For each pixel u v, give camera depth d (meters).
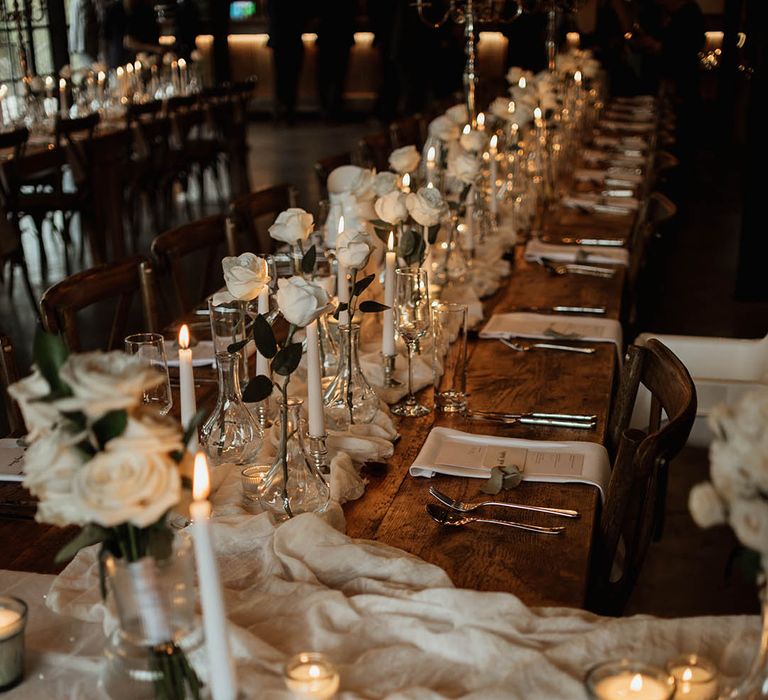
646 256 3.64
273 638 1.27
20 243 5.23
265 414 1.99
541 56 10.52
